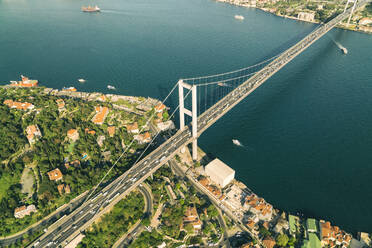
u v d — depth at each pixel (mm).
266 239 192250
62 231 190625
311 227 199625
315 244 189000
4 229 197125
